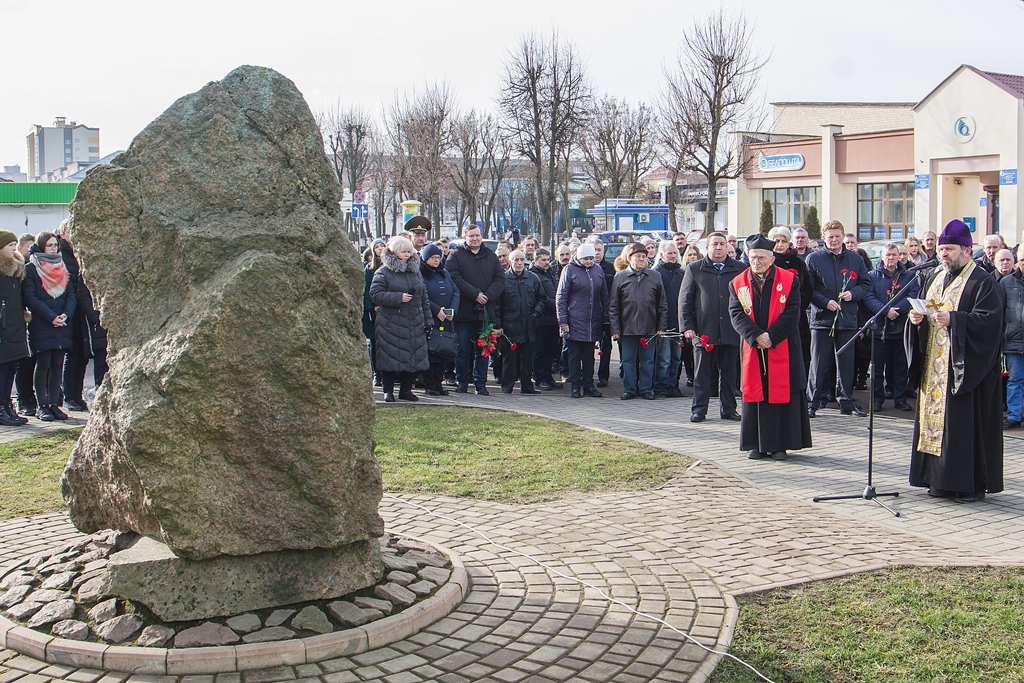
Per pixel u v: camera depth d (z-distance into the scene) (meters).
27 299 10.24
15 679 3.94
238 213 4.70
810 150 42.25
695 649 4.31
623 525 6.38
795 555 5.75
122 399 4.38
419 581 4.90
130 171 4.77
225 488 4.37
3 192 36.97
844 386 11.58
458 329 12.92
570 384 14.00
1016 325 10.33
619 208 38.81
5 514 6.54
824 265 11.40
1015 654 4.25
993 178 36.00
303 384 4.41
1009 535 6.38
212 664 4.01
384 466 8.05
